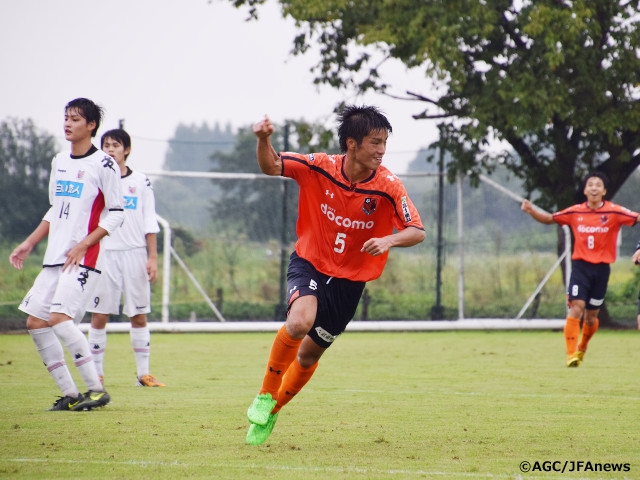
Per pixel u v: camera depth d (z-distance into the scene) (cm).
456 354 4666
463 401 2736
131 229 3209
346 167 1961
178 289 6900
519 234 6962
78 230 2419
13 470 1625
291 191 7175
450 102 6969
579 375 3597
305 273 1973
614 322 7212
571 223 4081
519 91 6231
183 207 7119
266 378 1914
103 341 3170
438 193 6969
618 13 6431
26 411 2423
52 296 2433
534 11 6091
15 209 6406
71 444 1905
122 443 1923
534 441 2008
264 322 6712
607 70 6384
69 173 2430
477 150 6988
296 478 1569
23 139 6412
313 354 2023
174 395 2864
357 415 2416
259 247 7162
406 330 6812
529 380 3397
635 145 6856
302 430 2148
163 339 5844
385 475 1600
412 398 2811
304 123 7125
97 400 2453
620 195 7244
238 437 2025
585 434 2114
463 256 6956
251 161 7419
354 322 6812
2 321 6244
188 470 1636
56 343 2445
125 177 3281
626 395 2917
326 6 6581
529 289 6938
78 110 2420
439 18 6288
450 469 1670
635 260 3194
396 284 7050
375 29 6531
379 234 2008
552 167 7056
